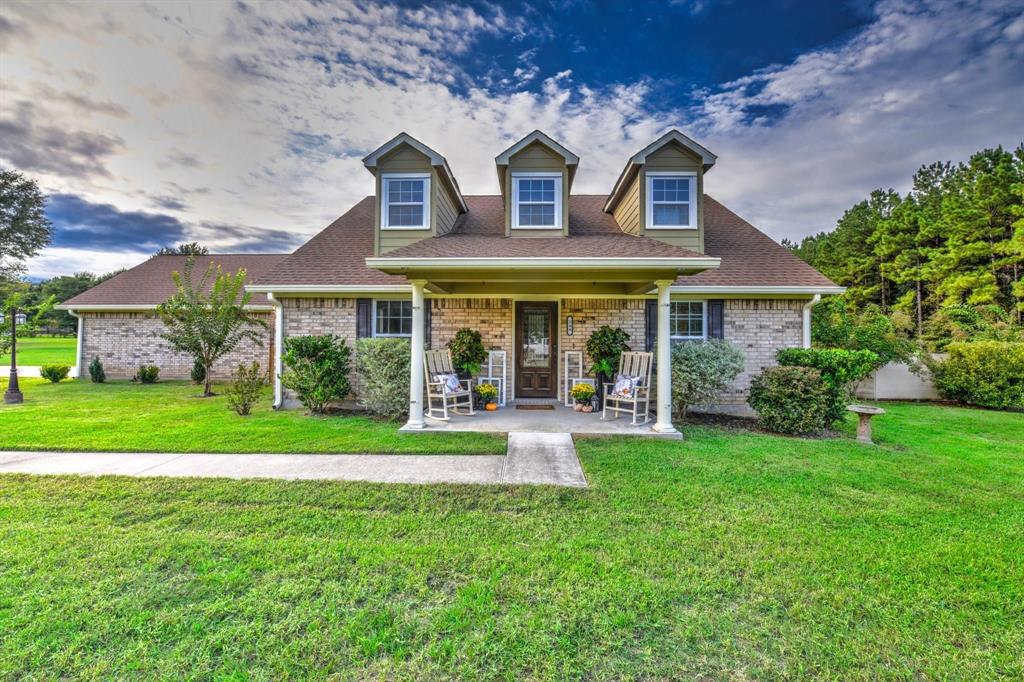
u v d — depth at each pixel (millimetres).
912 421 8500
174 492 4582
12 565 3100
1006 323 13367
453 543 3492
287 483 4891
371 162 9273
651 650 2314
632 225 9727
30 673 2129
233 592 2814
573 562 3197
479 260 6719
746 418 8750
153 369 14352
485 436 7035
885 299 26891
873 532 3717
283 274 9945
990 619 2598
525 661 2232
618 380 8648
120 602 2678
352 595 2787
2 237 25094
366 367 8633
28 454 6066
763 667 2201
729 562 3201
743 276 9484
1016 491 4699
